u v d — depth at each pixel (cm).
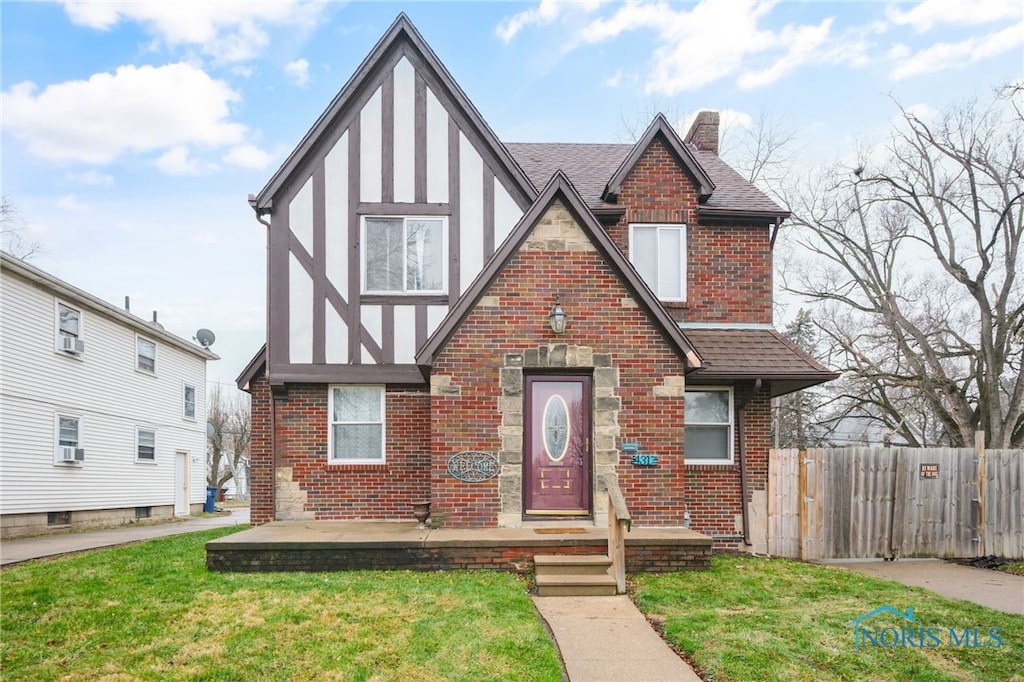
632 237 1255
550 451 1001
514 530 939
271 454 1168
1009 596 848
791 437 3180
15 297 1617
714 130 1584
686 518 1085
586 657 595
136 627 646
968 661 596
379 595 739
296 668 556
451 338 984
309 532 967
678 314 1238
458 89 1189
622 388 992
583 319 996
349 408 1183
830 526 1109
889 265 2328
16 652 591
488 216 1184
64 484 1794
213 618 668
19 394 1622
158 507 2317
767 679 550
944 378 2142
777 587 830
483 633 626
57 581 814
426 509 1060
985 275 2086
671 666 576
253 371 1195
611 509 838
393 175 1182
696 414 1190
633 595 792
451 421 973
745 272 1259
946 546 1123
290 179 1174
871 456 1130
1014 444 2100
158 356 2339
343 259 1166
